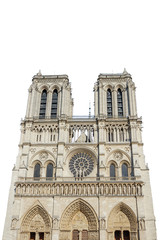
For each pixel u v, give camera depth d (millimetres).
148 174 85750
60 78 105750
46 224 79750
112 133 93750
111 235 77438
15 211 80312
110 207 79812
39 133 95000
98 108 98562
